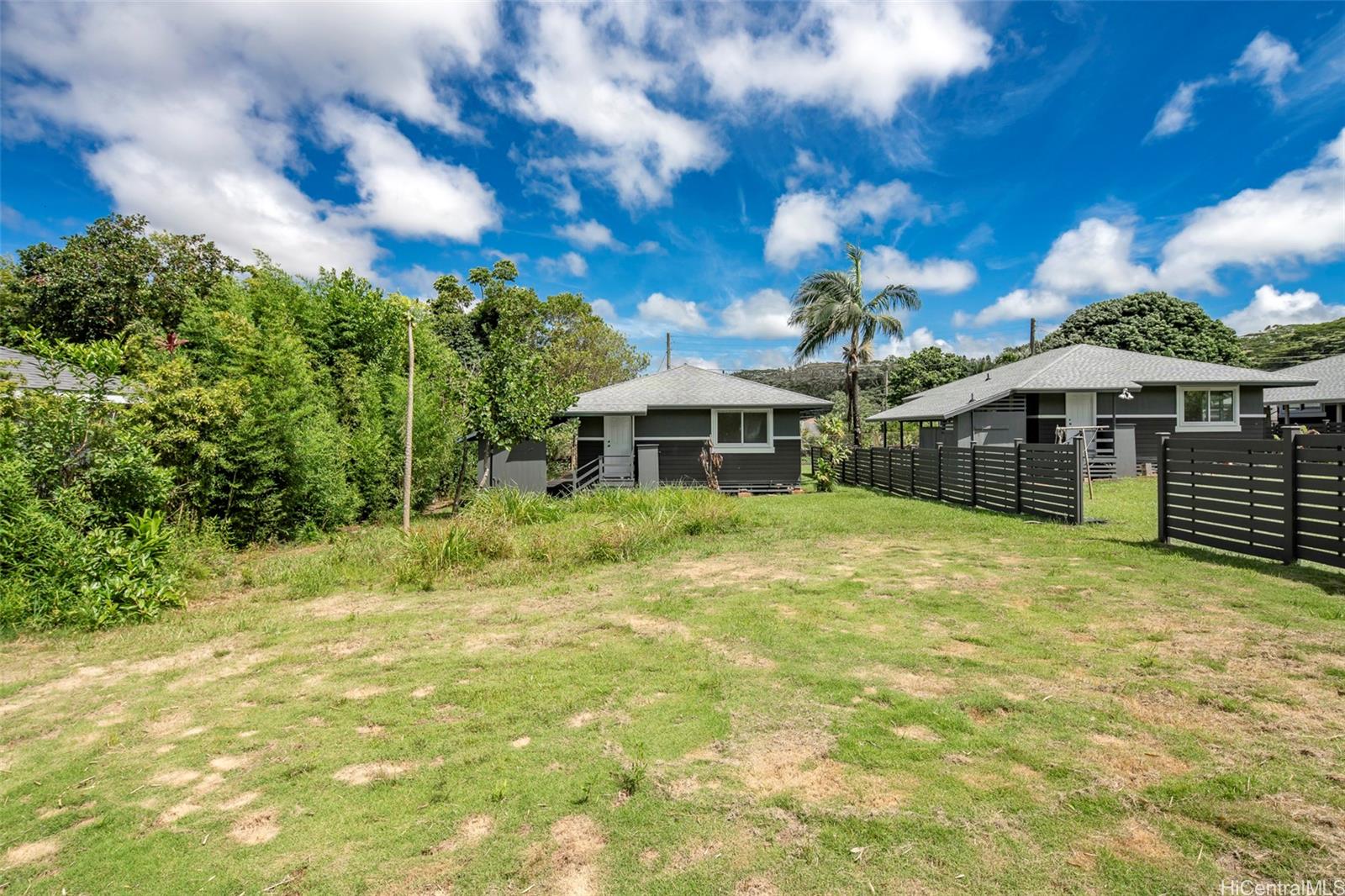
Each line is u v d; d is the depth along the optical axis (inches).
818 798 100.3
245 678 171.2
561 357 1134.4
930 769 107.3
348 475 479.2
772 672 157.5
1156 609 195.2
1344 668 143.3
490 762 117.6
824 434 780.0
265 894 83.8
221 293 504.7
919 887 79.1
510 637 199.9
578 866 86.9
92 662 189.3
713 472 691.4
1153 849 84.1
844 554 314.5
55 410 267.9
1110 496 514.6
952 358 1584.6
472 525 345.4
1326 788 96.3
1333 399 876.0
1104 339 1365.7
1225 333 1344.7
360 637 206.2
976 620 192.7
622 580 275.9
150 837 98.7
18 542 236.7
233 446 371.9
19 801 111.8
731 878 82.8
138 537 264.5
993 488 468.1
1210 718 121.8
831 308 921.5
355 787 111.0
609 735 126.6
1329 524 225.8
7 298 644.1
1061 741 114.7
